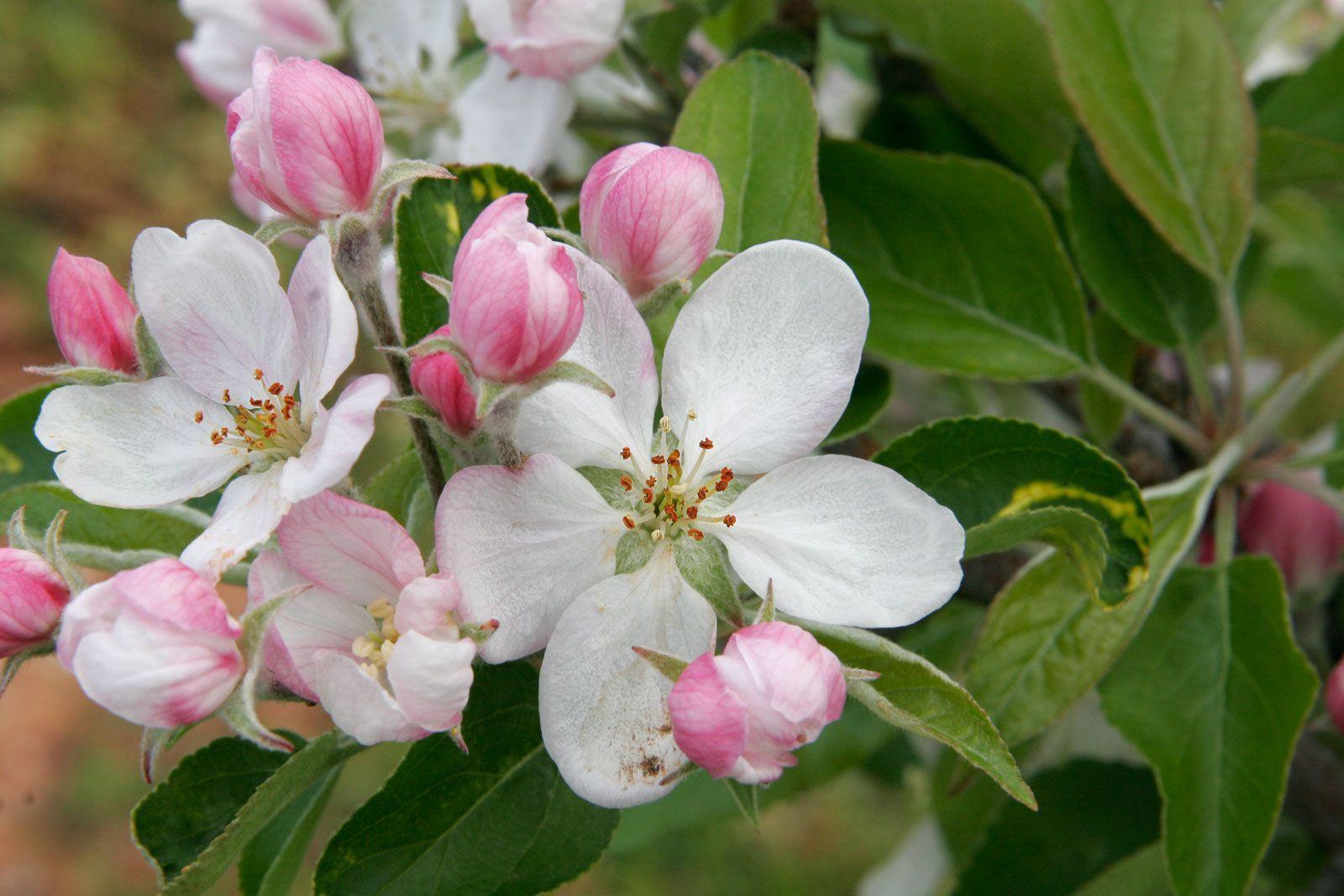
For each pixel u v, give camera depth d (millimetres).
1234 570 292
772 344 254
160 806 260
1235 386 313
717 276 253
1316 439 342
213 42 325
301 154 245
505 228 236
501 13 295
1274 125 337
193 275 251
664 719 246
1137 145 302
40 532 279
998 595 281
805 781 338
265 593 241
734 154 279
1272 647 284
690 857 800
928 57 322
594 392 252
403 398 243
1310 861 328
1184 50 299
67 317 254
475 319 233
